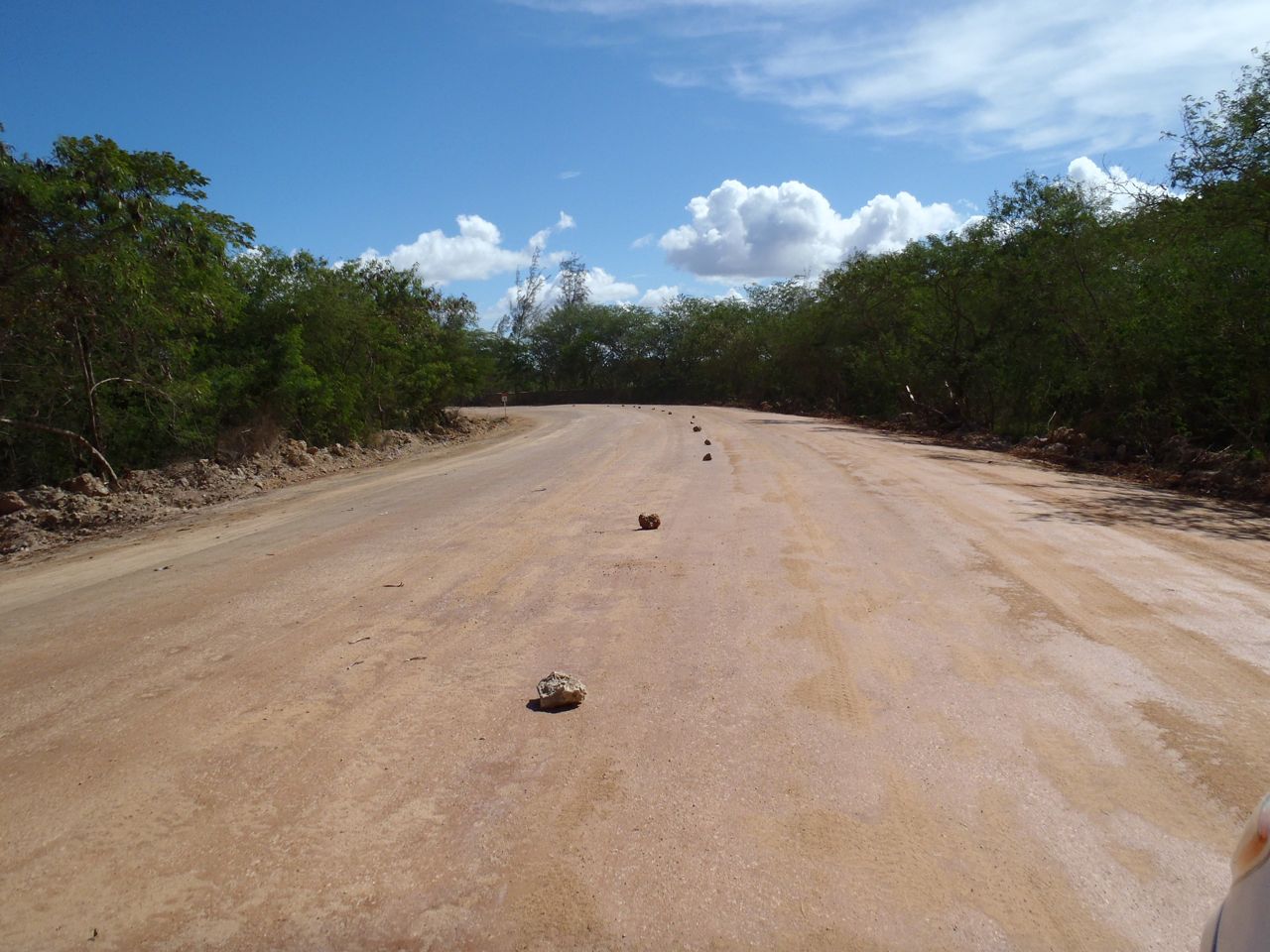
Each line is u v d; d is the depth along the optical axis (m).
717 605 6.37
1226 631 5.51
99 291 15.06
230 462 18.86
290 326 22.06
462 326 36.19
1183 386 16.34
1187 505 10.98
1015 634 5.52
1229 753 3.86
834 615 6.02
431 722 4.44
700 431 25.50
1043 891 2.94
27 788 3.88
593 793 3.66
